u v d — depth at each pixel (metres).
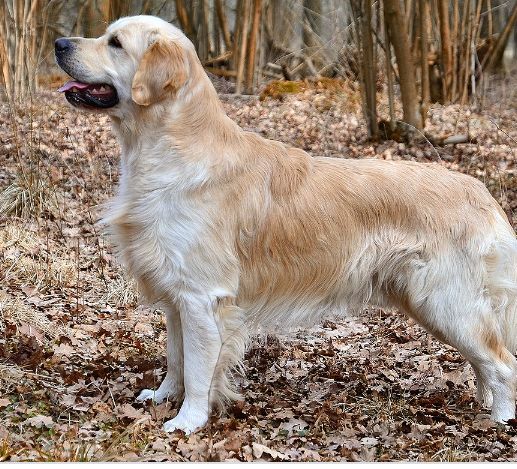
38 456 3.83
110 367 5.25
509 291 4.84
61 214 8.16
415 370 5.84
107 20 15.84
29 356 5.16
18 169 8.48
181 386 4.89
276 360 5.84
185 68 4.41
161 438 4.29
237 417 4.69
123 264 4.68
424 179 4.80
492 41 17.19
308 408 4.89
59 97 12.44
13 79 10.50
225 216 4.43
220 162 4.43
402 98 11.94
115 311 6.50
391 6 11.59
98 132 10.92
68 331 5.83
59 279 6.84
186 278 4.42
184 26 18.22
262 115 13.80
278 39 17.91
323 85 15.89
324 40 18.25
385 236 4.72
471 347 4.79
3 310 5.85
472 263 4.75
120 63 4.49
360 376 5.51
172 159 4.40
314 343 6.38
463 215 4.76
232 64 17.56
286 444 4.39
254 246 4.56
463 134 12.27
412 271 4.73
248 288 4.63
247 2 16.02
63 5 16.09
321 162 4.81
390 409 4.96
